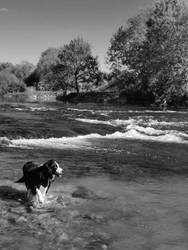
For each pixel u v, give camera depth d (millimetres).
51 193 7941
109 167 10820
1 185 8273
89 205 7305
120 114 32000
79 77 69812
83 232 6000
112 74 59000
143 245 5637
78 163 11156
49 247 5430
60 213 6785
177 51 47188
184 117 30328
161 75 47938
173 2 49000
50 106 41406
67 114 28000
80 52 68688
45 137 16469
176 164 11930
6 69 125000
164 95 47062
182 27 47688
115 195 8070
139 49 55406
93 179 9328
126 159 12352
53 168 7168
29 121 20547
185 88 47625
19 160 11016
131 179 9586
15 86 97688
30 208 6969
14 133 16266
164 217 6816
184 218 6797
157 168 11125
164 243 5730
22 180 7660
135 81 55688
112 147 14992
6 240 5590
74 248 5426
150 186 9008
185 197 8156
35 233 5887
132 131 19938
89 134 18328
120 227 6277
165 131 21047
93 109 38000
